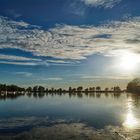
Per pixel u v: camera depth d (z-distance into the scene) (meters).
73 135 25.44
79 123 33.94
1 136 25.12
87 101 94.38
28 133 26.55
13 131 27.73
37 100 101.88
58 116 42.28
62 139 23.66
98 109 56.03
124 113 46.56
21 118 39.47
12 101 92.00
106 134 25.83
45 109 56.44
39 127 30.45
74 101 94.56
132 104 73.31
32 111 51.22
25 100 101.69
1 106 65.75
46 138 24.11
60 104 75.06
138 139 23.45
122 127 30.27
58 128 29.72
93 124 32.94
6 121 35.94
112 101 92.94
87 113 46.94
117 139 23.52
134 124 32.66
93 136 24.91
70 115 43.66
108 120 36.81
